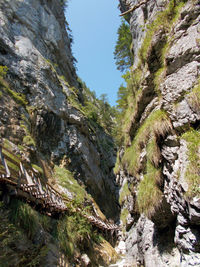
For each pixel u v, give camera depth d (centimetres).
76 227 890
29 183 610
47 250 553
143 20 1337
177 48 517
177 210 438
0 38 1439
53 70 1922
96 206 1698
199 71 453
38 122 1424
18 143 1048
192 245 368
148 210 593
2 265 401
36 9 2212
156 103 704
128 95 1020
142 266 768
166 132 523
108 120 4519
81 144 1900
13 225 473
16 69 1445
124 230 1468
